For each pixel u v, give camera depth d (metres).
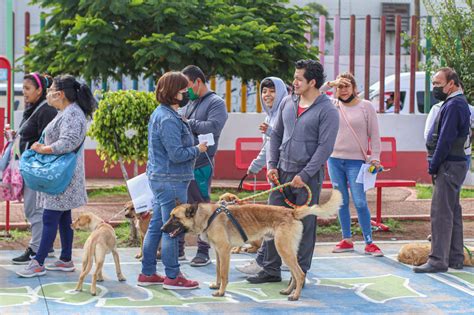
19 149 7.86
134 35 13.54
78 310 6.14
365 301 6.57
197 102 7.80
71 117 7.04
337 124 6.75
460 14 16.14
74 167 7.07
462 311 6.29
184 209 6.41
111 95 9.63
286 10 15.29
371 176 8.42
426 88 16.25
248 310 6.21
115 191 13.18
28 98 7.69
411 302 6.55
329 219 10.37
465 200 12.73
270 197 7.18
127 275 7.43
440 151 7.45
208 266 7.94
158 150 6.57
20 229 9.76
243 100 16.45
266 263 7.14
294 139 6.88
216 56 12.99
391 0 32.78
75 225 7.21
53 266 7.54
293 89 7.01
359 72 26.84
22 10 26.62
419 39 17.48
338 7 32.69
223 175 15.23
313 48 15.33
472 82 15.87
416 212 11.37
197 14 13.73
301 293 6.82
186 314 6.07
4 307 6.19
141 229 8.05
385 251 8.86
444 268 7.71
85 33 13.29
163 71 13.84
